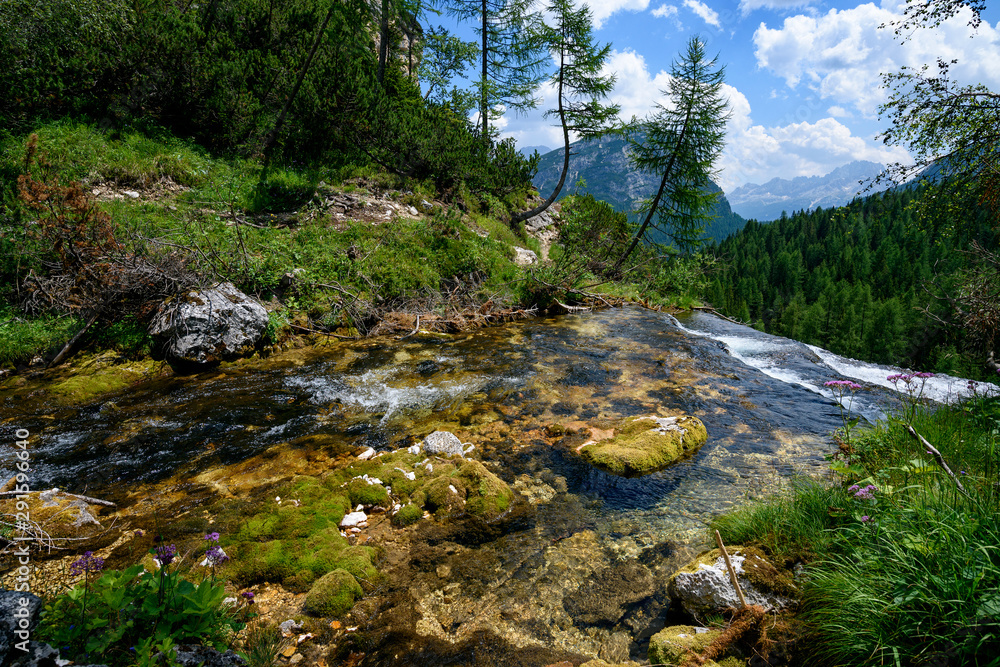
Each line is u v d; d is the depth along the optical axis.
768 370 8.14
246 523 3.67
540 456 4.99
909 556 2.34
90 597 2.39
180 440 5.30
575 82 17.75
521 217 19.16
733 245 139.00
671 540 3.58
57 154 10.52
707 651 2.35
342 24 17.05
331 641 2.68
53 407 6.00
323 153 16.09
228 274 8.97
